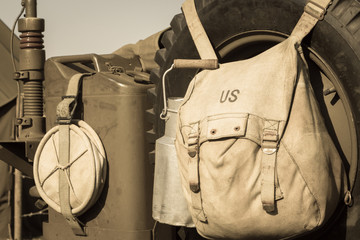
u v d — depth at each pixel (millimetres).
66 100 2674
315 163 1800
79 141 2605
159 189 2279
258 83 1896
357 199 1883
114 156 2633
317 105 1897
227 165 1848
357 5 1858
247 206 1840
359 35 1843
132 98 2607
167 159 2246
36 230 5762
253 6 2121
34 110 3102
